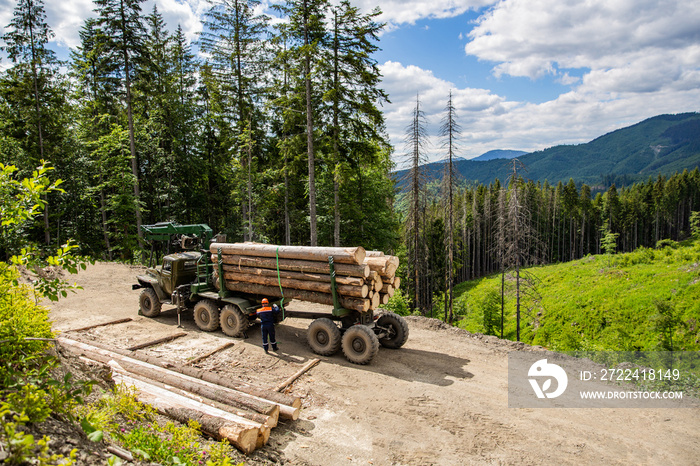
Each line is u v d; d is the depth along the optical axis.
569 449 5.89
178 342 10.15
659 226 86.94
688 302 26.69
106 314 12.62
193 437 5.10
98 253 28.19
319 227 26.81
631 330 27.41
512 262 25.33
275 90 21.03
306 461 5.46
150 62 24.81
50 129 25.17
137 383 6.81
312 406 7.10
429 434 6.25
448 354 9.88
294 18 18.22
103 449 3.80
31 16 23.52
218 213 32.69
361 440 6.05
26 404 3.40
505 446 5.95
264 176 26.28
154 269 12.16
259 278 10.34
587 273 40.78
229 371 8.45
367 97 19.52
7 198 4.51
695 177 91.38
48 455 3.17
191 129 29.84
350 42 19.25
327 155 21.58
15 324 4.48
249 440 5.35
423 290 33.97
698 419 6.85
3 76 23.55
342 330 9.79
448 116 25.77
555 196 76.94
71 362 5.64
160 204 30.08
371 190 27.86
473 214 62.28
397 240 30.53
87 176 27.86
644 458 5.72
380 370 8.74
